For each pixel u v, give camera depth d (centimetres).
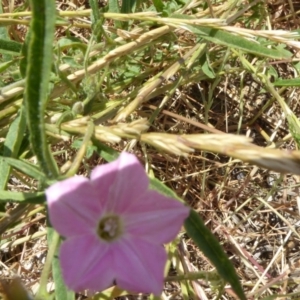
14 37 11
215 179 12
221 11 10
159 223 6
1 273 11
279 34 9
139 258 6
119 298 12
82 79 9
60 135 8
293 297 11
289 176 12
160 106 10
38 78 6
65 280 6
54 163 6
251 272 12
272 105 13
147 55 11
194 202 12
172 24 9
